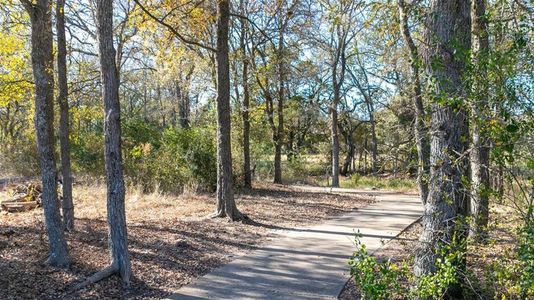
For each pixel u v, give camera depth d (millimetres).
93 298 5977
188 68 18938
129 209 12352
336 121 24047
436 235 5367
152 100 37406
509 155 3994
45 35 7156
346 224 11773
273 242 9484
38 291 6035
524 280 4008
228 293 6328
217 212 11570
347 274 7195
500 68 4008
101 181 16734
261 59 22031
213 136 18188
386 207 15375
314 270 7422
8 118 30562
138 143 18312
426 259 5453
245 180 19344
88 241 8469
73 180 16906
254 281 6852
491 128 4160
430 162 5582
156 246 8469
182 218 11406
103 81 6449
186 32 13398
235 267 7582
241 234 10039
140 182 15844
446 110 5293
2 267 6711
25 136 24484
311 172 34656
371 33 12055
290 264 7773
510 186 4293
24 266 6840
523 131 3971
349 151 36062
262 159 25406
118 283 6496
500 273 4371
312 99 28297
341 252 8617
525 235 4059
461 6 5449
